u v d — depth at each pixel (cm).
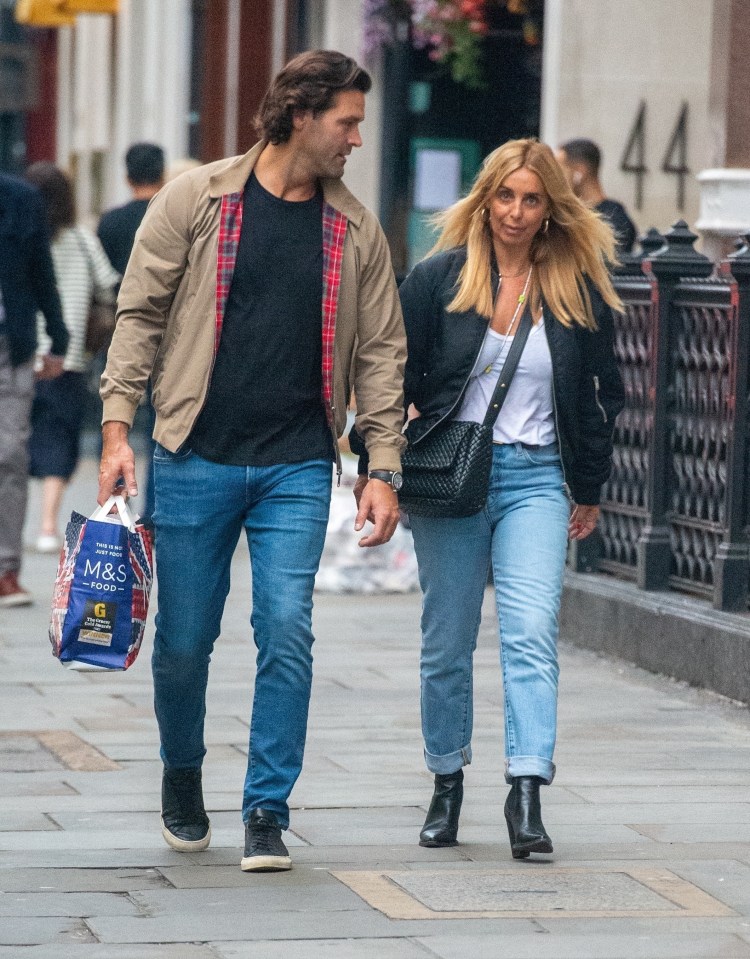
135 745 1947
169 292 1479
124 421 1479
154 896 1422
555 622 1540
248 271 1460
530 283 1545
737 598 2256
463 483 1511
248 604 2945
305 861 1525
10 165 8169
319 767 1856
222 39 5288
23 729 2019
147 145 3294
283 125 1446
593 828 1634
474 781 1811
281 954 1292
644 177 3569
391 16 4188
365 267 1495
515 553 1539
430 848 1569
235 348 1466
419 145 4219
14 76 7569
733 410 2234
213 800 1723
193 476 1479
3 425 2855
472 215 1548
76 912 1382
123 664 1472
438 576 1558
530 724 1520
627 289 2534
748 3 2756
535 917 1382
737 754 1931
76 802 1709
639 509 2489
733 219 2797
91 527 1469
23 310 2806
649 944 1323
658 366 2423
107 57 6538
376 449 1501
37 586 3100
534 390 1546
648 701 2200
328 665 2427
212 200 1462
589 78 3550
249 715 2103
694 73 3562
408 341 1558
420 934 1340
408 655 2511
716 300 2298
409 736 2003
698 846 1579
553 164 1525
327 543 3123
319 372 1485
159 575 1509
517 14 3944
